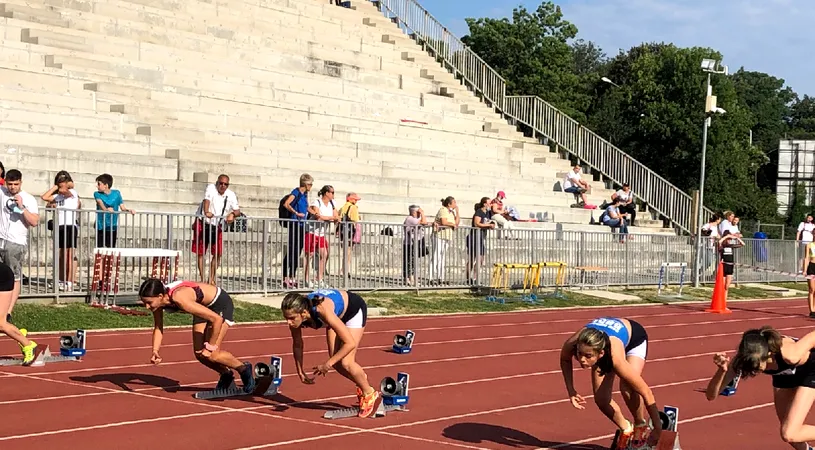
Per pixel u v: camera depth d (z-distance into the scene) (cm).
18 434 800
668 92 5372
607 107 6062
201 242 1688
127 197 1948
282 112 2562
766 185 7631
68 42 2267
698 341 1688
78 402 938
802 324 2058
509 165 3048
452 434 875
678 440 814
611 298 2309
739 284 2967
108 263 1521
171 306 944
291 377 1130
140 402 950
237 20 2872
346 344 883
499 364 1306
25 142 1909
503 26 6531
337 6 3353
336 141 2552
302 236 1830
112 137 2061
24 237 1323
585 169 3481
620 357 759
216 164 2170
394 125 2825
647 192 3375
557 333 1673
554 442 865
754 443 891
